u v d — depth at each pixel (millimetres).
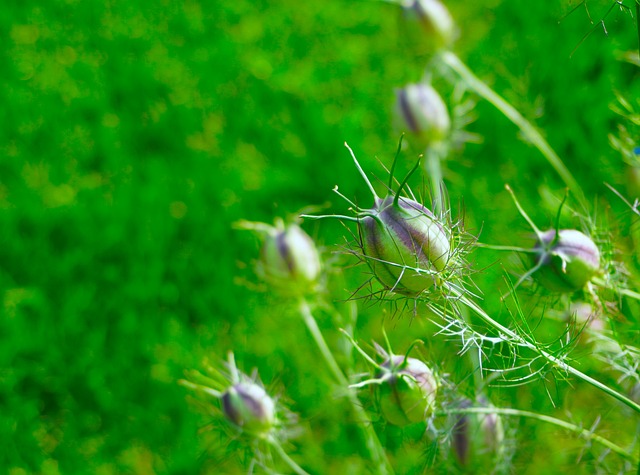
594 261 416
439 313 402
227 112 718
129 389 604
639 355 438
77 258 644
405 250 381
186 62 767
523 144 649
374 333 572
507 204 621
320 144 683
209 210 657
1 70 777
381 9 796
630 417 463
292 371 586
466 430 427
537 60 681
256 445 466
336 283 595
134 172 687
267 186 663
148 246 645
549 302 453
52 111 732
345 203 655
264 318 608
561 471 491
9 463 584
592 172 628
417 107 513
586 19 671
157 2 839
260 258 488
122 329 622
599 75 660
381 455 479
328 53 762
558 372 413
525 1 714
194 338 615
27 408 599
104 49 791
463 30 722
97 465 583
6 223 660
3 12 840
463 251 399
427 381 414
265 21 805
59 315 626
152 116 718
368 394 456
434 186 505
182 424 587
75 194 676
